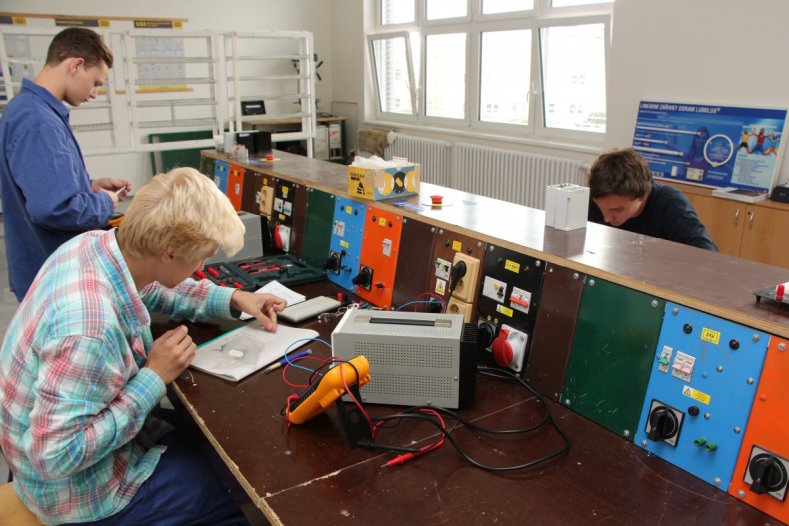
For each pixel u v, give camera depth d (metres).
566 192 1.54
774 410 0.98
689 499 1.03
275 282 2.01
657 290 1.15
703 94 3.30
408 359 1.32
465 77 5.08
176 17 5.43
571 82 4.30
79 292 1.13
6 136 2.03
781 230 2.92
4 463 2.19
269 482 1.09
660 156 3.51
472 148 4.97
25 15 4.83
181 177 1.20
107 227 2.62
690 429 1.10
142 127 3.71
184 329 1.38
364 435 1.20
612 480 1.09
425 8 5.35
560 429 1.23
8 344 1.18
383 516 1.00
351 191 2.01
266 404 1.35
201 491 1.37
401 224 1.82
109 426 1.14
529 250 1.42
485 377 1.47
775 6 2.93
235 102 3.92
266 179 2.59
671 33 3.38
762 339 0.99
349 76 6.24
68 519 1.24
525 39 4.53
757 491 0.98
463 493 1.06
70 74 2.13
